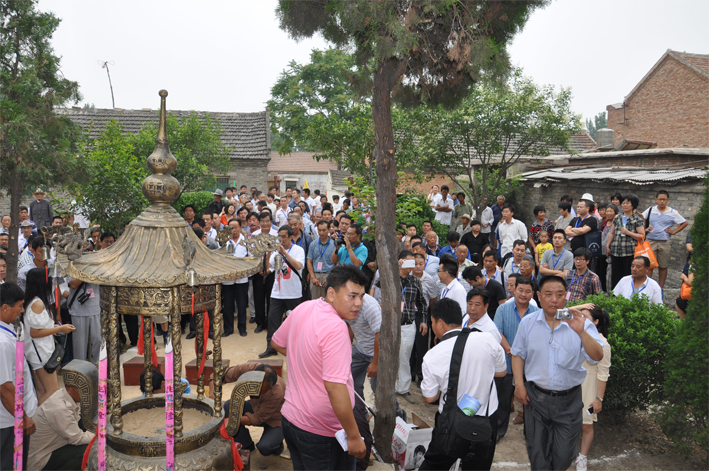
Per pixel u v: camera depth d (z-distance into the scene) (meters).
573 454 4.03
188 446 3.27
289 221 8.11
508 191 15.67
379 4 3.95
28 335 4.21
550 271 7.68
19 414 3.28
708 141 18.20
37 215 12.79
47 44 7.05
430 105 5.45
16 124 6.55
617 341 5.10
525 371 4.14
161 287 3.03
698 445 4.68
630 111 21.38
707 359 4.40
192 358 6.92
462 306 5.75
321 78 29.81
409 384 6.04
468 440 3.46
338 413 2.94
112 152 9.08
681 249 10.14
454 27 4.19
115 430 3.25
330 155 12.20
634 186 11.72
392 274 4.40
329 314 3.14
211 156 16.91
